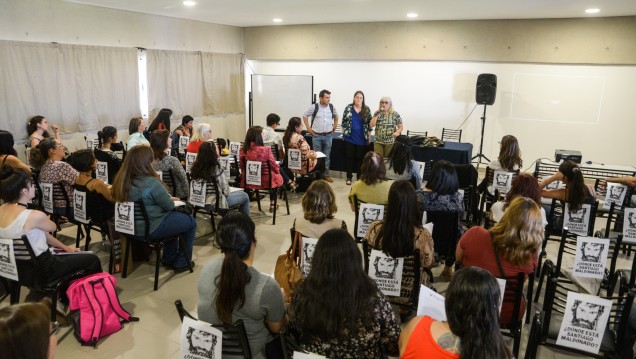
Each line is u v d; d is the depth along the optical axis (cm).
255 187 488
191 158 488
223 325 173
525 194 324
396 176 436
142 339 279
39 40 566
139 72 717
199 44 841
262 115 930
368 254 270
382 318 166
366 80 880
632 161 729
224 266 172
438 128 843
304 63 927
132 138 557
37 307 118
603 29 692
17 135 551
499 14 689
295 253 267
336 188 671
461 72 805
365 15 734
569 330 191
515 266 235
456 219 323
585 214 339
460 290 134
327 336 162
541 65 749
